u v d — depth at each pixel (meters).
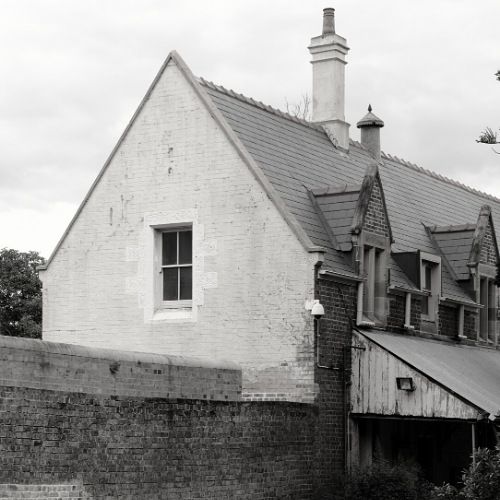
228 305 25.91
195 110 26.78
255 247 25.70
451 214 35.00
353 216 26.44
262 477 22.86
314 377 24.72
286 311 25.19
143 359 21.97
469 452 29.67
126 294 27.22
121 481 19.62
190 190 26.66
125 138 27.64
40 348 19.53
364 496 23.97
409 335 28.31
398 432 27.61
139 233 27.20
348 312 25.95
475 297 31.12
